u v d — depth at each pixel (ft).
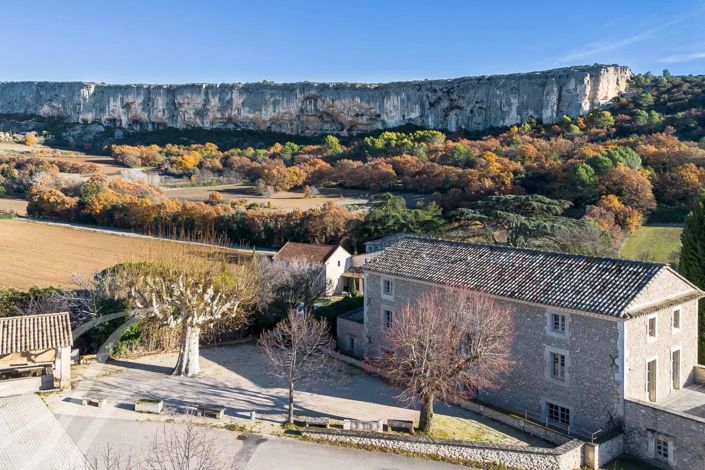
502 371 85.25
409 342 80.94
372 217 216.95
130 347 111.65
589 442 69.67
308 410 85.20
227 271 124.47
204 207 259.80
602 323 73.97
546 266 87.86
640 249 179.73
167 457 64.23
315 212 237.25
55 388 89.51
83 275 145.89
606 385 73.82
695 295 84.89
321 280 157.48
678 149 243.40
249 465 65.98
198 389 92.48
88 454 65.72
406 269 99.86
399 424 78.33
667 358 81.05
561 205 167.84
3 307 115.03
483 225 162.71
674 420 67.82
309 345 96.78
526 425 78.69
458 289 87.51
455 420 82.79
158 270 118.01
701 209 99.40
